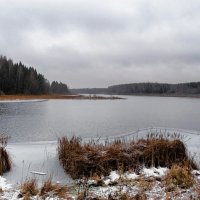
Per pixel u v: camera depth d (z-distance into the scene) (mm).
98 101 59031
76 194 4973
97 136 12852
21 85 79500
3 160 6387
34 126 16938
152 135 10156
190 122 20250
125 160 6555
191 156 7695
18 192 4984
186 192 4961
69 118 22172
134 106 40875
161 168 6609
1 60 82375
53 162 7078
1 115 23828
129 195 4762
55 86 127688
